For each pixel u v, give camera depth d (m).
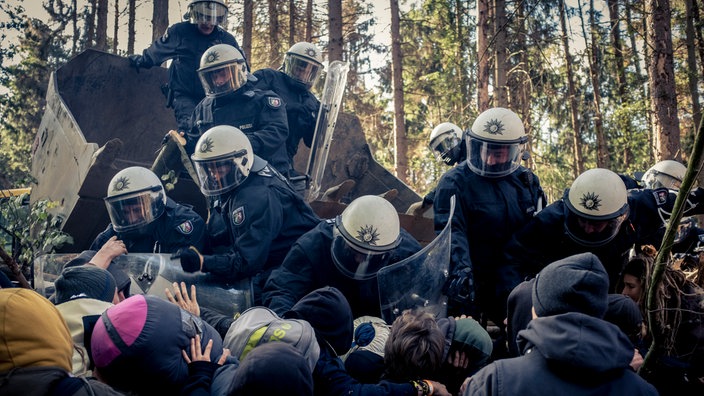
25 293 2.51
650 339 4.08
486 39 15.83
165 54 7.63
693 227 5.98
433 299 4.70
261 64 24.86
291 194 5.40
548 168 21.05
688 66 19.20
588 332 2.62
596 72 20.84
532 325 2.74
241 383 2.49
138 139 8.45
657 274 3.23
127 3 22.70
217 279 5.04
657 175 6.59
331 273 4.87
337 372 3.36
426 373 3.37
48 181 7.16
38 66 21.97
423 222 6.57
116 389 2.83
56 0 25.62
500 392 2.65
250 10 20.72
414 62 27.11
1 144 21.66
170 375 2.87
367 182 8.46
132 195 5.25
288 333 3.26
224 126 5.30
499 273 5.18
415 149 25.98
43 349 2.42
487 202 5.23
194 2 7.42
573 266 2.82
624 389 2.62
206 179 5.16
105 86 8.21
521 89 21.25
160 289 4.88
